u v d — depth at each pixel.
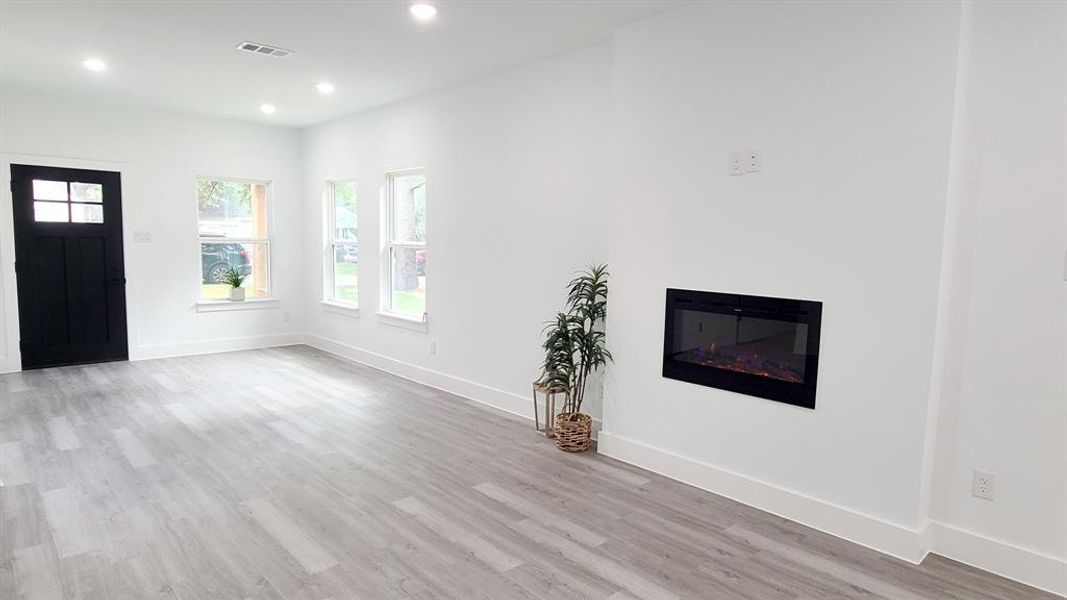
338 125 6.74
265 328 7.37
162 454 3.79
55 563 2.52
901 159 2.62
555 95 4.30
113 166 6.18
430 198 5.52
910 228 2.60
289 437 4.15
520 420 4.62
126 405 4.84
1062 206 2.39
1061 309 2.41
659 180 3.50
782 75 2.95
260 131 7.11
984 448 2.60
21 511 2.98
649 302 3.60
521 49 4.12
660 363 3.56
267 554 2.62
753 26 3.04
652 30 3.47
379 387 5.56
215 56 4.34
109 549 2.64
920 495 2.63
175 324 6.72
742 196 3.13
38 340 5.96
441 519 2.98
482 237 4.99
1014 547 2.53
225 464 3.65
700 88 3.27
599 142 4.03
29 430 4.19
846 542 2.80
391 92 5.41
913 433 2.63
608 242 3.83
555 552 2.68
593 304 3.91
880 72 2.65
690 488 3.39
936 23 2.50
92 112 6.03
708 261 3.30
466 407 4.95
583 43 3.99
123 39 3.98
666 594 2.38
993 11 2.50
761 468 3.13
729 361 3.24
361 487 3.34
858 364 2.78
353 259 6.93
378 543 2.73
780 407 3.04
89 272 6.16
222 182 7.02
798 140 2.91
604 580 2.47
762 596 2.38
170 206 6.57
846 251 2.79
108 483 3.34
